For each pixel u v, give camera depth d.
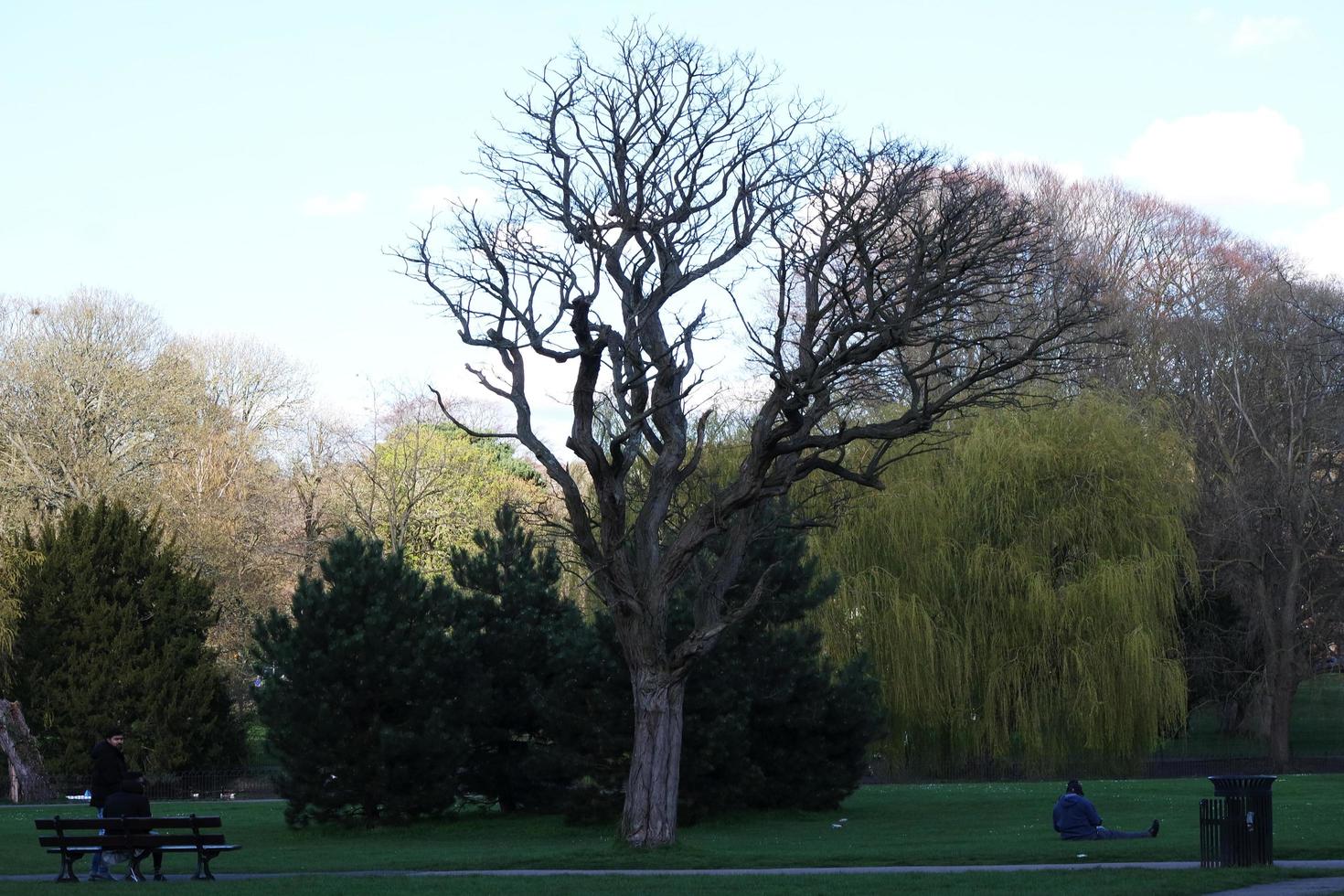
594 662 32.75
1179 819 29.83
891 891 17.72
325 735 33.28
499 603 37.06
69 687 50.06
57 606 51.28
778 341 25.19
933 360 26.42
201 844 21.55
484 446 73.44
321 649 33.84
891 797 38.47
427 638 34.12
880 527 47.19
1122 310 56.88
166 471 61.56
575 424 24.75
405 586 35.00
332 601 34.09
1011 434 48.56
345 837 32.50
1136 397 57.06
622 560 24.92
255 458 63.75
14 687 51.41
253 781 50.12
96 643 50.81
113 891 19.09
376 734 33.66
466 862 24.41
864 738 35.19
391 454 65.94
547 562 38.59
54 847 21.52
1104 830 25.64
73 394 58.84
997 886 18.20
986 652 47.00
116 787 24.31
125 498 59.03
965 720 46.97
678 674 25.09
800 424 25.38
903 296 25.83
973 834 28.34
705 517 25.16
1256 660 61.59
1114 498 47.78
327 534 66.19
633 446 26.38
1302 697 81.19
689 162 26.30
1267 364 58.41
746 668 33.97
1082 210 63.81
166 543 58.84
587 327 24.17
